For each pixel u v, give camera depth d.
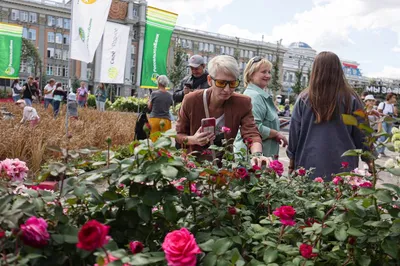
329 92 3.04
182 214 1.77
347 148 3.08
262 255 1.62
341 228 1.61
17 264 1.22
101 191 1.76
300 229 1.76
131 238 1.63
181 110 3.15
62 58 75.50
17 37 22.30
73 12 8.28
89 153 1.74
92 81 75.75
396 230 1.54
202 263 1.40
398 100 25.44
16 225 1.32
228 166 2.09
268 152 3.66
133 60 81.19
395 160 2.75
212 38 92.44
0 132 7.12
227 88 2.83
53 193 1.70
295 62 120.00
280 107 33.84
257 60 3.75
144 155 1.64
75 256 1.43
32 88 17.84
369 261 1.55
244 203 2.12
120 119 13.88
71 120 10.80
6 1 69.88
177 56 43.66
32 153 6.52
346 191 2.27
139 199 1.63
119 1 75.44
